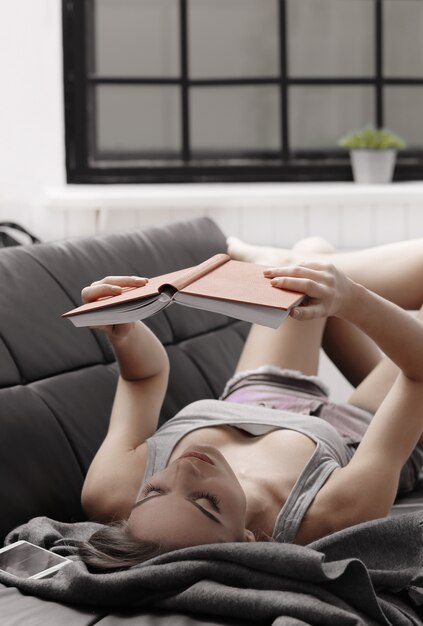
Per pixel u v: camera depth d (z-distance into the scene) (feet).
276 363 6.97
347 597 4.33
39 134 10.65
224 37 11.86
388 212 11.31
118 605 4.46
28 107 10.52
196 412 6.17
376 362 7.73
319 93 12.12
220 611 4.20
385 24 12.07
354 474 5.36
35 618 4.35
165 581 4.35
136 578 4.35
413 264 7.14
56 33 10.81
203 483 4.89
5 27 10.34
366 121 12.27
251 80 11.85
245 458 5.72
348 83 12.07
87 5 11.50
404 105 12.31
